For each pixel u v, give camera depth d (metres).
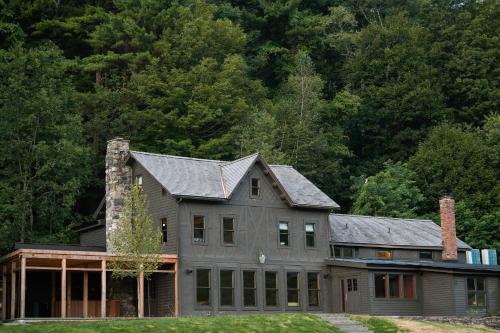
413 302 45.72
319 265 46.31
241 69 72.69
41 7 67.69
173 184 42.34
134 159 44.56
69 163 51.69
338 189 73.12
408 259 50.19
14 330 29.53
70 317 40.56
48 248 42.84
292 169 49.62
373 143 80.06
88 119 63.28
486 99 80.44
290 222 45.84
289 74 81.88
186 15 70.56
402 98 78.06
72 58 70.38
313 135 70.50
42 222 53.78
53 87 56.19
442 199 51.88
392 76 81.94
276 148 67.94
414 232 52.22
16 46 56.72
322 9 93.25
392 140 78.25
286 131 68.50
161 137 63.44
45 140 53.44
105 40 66.75
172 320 33.53
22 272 36.12
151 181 43.88
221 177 44.94
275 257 44.72
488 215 64.38
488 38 83.06
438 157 68.81
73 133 54.16
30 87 54.47
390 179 66.94
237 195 44.12
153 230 43.16
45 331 29.67
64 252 37.38
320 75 81.50
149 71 64.31
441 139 70.75
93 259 38.09
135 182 44.97
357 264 44.28
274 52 81.75
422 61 81.06
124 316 43.03
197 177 44.00
